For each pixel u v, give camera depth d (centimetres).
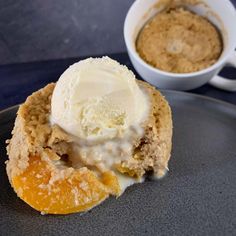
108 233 32
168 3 40
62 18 45
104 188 32
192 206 33
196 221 32
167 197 33
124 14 45
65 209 31
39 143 31
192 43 39
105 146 32
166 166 34
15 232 31
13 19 44
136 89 32
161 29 40
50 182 31
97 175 32
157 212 33
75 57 42
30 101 33
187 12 40
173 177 34
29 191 31
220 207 33
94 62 31
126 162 33
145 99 34
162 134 33
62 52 43
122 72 31
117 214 32
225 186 34
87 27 44
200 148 36
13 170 31
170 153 35
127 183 33
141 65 38
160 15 40
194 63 38
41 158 31
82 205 31
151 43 39
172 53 39
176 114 37
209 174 34
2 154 34
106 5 45
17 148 32
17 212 32
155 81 39
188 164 35
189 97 37
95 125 31
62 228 32
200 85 39
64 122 31
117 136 32
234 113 37
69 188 31
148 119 33
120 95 31
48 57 43
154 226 32
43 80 40
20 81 40
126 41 38
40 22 44
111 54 43
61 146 32
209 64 38
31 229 31
